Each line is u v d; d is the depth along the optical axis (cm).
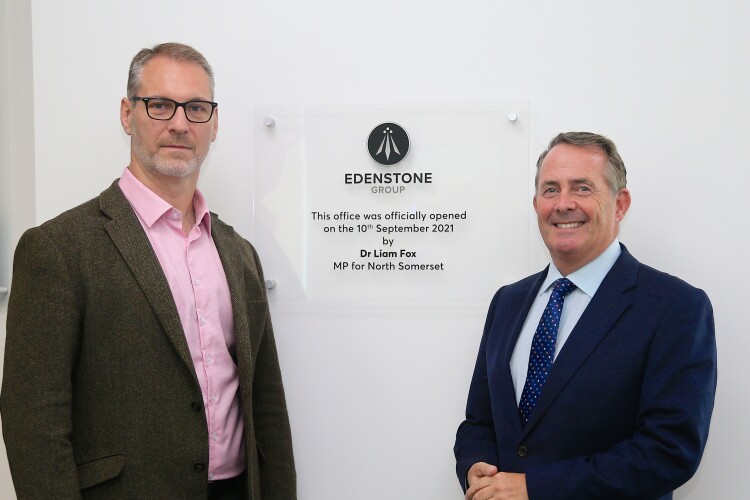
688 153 179
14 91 196
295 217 190
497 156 184
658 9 179
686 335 133
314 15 187
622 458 130
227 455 146
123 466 130
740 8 177
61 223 133
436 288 187
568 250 145
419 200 187
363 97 187
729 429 179
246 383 146
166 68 145
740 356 178
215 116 158
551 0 181
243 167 190
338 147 188
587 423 136
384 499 188
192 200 155
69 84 192
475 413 162
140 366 132
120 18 190
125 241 135
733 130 178
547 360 144
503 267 185
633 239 181
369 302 188
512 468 142
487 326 170
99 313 131
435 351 187
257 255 176
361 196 188
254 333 158
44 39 192
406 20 185
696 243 179
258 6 188
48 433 123
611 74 180
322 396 190
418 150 186
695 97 178
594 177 144
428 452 187
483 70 184
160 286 135
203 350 143
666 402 130
